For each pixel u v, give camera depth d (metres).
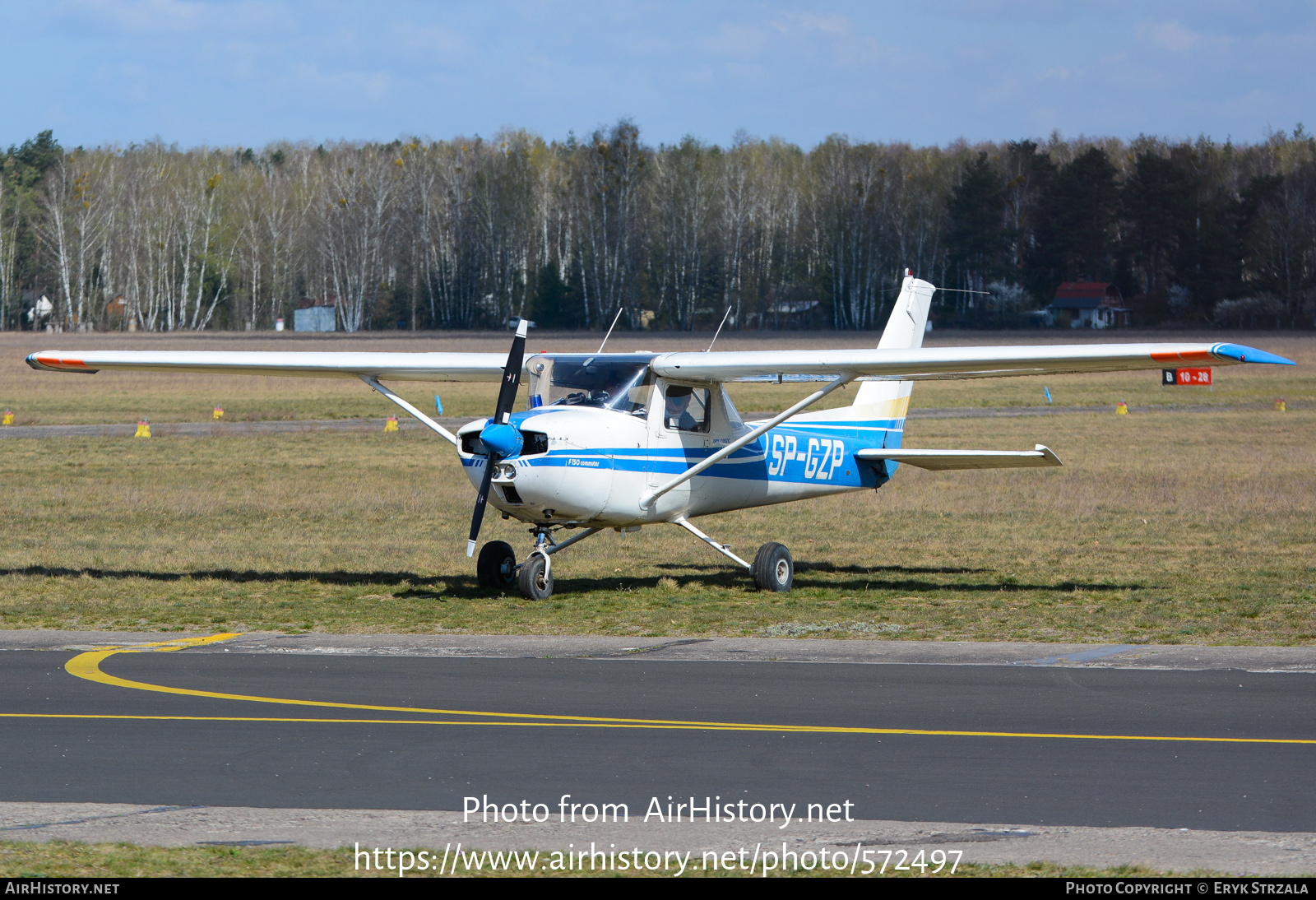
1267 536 64.19
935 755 26.16
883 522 72.12
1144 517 72.88
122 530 67.69
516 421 45.97
